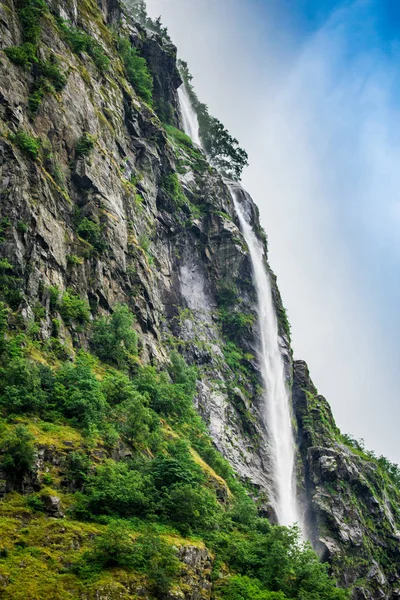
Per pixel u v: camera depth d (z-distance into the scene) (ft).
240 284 382.42
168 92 433.48
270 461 338.34
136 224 310.45
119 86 351.25
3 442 172.14
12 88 254.06
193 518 202.28
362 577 346.33
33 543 157.89
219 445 308.40
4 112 246.06
